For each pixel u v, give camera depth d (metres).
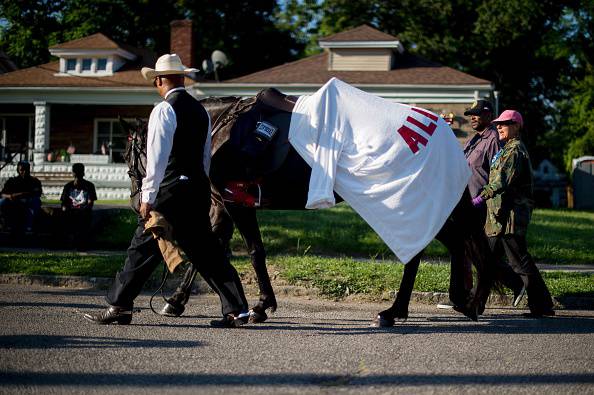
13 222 12.62
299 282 8.38
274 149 6.34
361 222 13.25
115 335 5.89
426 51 33.47
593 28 34.91
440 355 5.30
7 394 4.21
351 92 6.43
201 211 6.24
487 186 7.14
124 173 24.36
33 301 7.67
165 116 6.04
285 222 13.06
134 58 28.58
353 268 8.84
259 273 6.64
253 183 6.40
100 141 28.48
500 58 34.81
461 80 22.58
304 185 6.32
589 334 6.25
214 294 8.44
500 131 7.37
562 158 40.03
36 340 5.64
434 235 6.24
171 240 6.17
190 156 6.18
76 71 27.70
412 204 6.18
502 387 4.46
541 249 11.77
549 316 7.31
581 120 34.88
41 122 26.20
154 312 6.94
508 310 7.74
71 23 36.81
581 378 4.70
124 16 36.25
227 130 6.49
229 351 5.33
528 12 31.89
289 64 25.06
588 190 24.94
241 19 38.72
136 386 4.38
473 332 6.28
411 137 6.24
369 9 34.50
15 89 26.11
